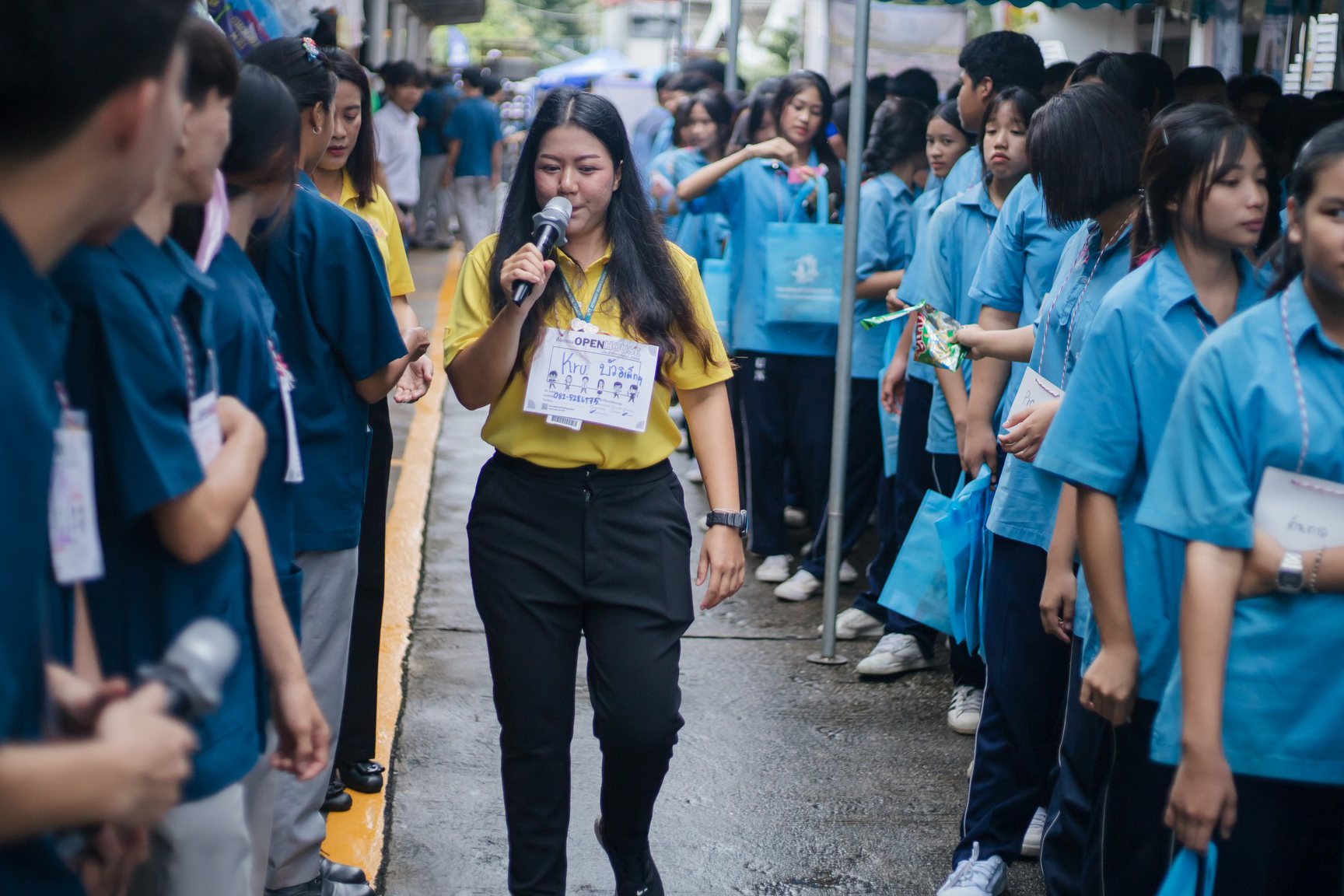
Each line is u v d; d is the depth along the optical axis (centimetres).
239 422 200
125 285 180
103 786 132
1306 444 227
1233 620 235
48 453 143
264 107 254
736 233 639
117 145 143
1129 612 277
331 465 329
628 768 315
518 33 5175
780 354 630
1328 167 221
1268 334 231
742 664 552
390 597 604
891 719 500
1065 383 334
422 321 1199
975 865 364
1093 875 296
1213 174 265
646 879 334
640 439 313
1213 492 229
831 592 552
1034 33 1360
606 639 311
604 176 309
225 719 201
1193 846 230
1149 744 276
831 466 549
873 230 602
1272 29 836
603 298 314
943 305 502
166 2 142
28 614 141
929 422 520
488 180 1565
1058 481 348
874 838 408
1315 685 230
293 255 313
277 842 326
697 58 992
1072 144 322
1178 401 238
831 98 639
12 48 133
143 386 179
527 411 306
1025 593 356
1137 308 272
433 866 382
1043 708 360
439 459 846
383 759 441
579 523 309
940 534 395
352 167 403
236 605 205
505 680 314
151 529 189
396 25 1953
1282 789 236
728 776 448
